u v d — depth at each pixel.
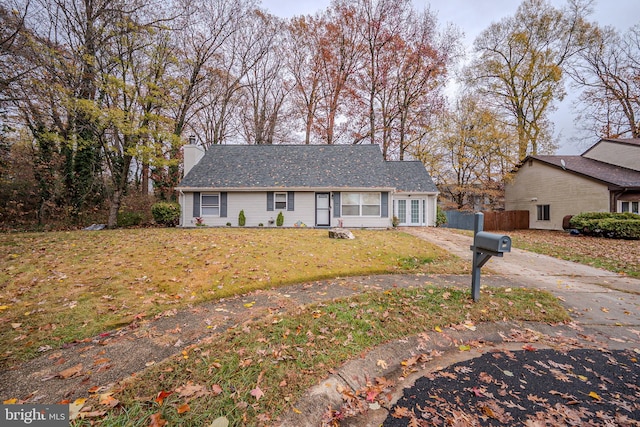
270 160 17.66
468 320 4.27
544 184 19.39
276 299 5.01
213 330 3.78
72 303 4.62
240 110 26.45
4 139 14.45
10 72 11.32
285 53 25.38
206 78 19.97
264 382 2.70
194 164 17.06
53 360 3.06
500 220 20.45
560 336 3.96
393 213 17.56
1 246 8.09
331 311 4.35
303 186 15.61
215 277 6.11
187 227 15.34
